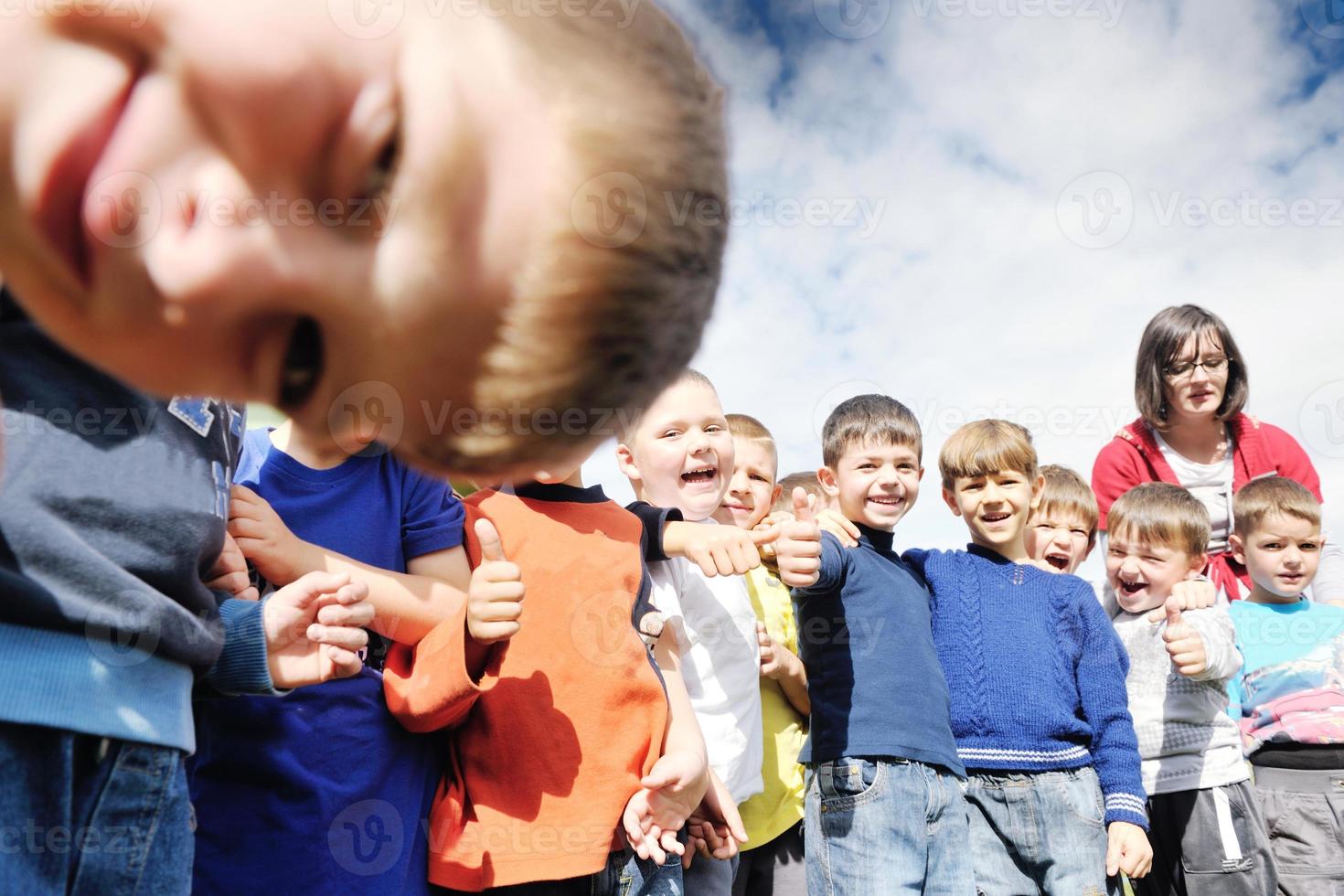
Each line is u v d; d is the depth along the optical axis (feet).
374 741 4.20
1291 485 9.41
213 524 2.71
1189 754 8.13
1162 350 10.02
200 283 1.03
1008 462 7.91
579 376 1.20
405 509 4.80
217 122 1.04
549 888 4.52
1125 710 7.38
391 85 1.06
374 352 1.15
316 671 3.62
